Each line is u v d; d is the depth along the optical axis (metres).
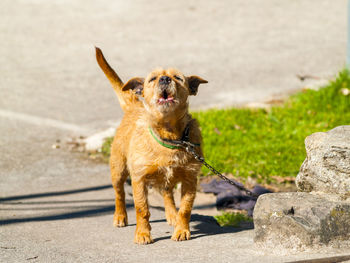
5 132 12.73
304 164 5.80
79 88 16.80
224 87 16.48
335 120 11.80
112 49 21.02
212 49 21.00
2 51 20.66
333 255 4.82
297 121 12.12
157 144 6.05
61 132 12.81
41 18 25.19
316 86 15.28
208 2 28.17
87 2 27.92
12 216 7.54
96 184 9.44
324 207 5.18
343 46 20.83
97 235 6.48
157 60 19.53
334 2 28.08
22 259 5.45
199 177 9.30
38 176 9.95
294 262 4.66
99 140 11.95
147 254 5.47
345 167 5.40
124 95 7.76
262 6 27.53
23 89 16.55
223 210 8.29
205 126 11.99
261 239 5.30
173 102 5.86
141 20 25.12
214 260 4.99
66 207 8.01
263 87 16.31
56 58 19.98
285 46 21.22
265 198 5.41
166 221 7.28
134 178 6.21
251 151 10.28
